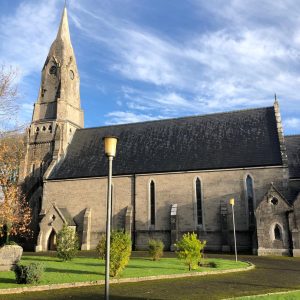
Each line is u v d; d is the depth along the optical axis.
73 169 50.00
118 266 21.09
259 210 37.47
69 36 61.31
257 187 41.09
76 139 55.16
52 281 19.02
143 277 20.95
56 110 55.19
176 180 44.41
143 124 53.62
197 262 26.28
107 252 13.13
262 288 17.86
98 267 25.28
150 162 46.81
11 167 30.45
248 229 40.25
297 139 46.25
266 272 24.38
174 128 50.81
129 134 52.56
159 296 15.82
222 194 42.22
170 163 45.69
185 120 51.53
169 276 21.95
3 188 30.03
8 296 15.98
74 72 59.62
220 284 19.25
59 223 45.44
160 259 31.98
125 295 16.11
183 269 24.72
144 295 16.08
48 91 57.31
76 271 23.11
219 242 41.12
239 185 41.88
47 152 53.56
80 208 47.47
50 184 49.59
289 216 36.25
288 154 44.44
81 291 17.25
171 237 41.88
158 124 52.56
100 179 47.69
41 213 48.25
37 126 55.22
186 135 48.94
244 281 20.30
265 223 36.94
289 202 38.22
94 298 15.45
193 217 42.66
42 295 16.22
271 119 46.53
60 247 29.94
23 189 52.06
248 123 47.31
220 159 43.94
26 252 43.38
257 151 43.19
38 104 56.91
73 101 58.12
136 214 44.88
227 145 45.38
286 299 14.39
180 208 43.38
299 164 42.50
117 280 20.12
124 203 45.75
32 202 51.88
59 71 57.53
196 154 45.69
